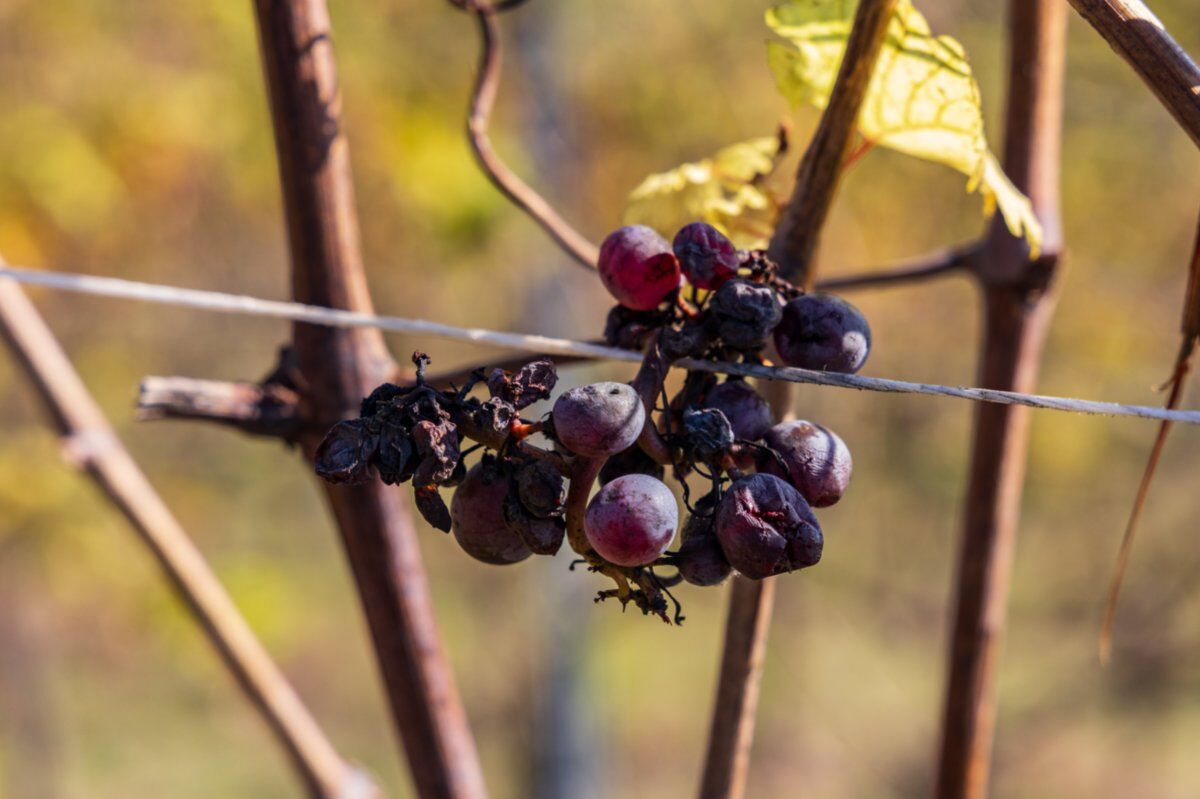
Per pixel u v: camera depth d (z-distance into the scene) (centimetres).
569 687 601
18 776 797
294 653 1051
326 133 122
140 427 775
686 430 85
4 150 487
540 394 80
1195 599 774
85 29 488
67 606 935
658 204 137
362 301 125
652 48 538
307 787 162
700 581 82
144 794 902
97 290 103
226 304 105
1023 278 145
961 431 693
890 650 930
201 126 503
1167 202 596
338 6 485
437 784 131
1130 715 801
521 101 521
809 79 126
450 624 933
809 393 673
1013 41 145
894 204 550
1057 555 812
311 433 126
